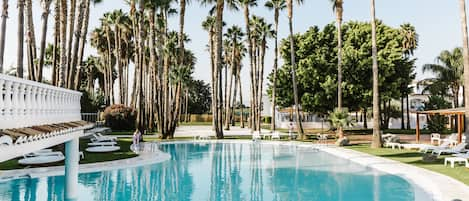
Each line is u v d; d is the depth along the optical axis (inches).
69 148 424.2
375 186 470.0
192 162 714.2
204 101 3998.5
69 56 819.4
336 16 1133.1
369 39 1464.1
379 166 585.0
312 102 1457.9
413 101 2172.7
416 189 442.9
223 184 507.2
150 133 1473.9
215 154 845.8
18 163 569.0
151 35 1278.3
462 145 703.1
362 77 1417.3
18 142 203.3
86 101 1573.6
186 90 2856.8
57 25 831.1
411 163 610.2
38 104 281.4
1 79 198.7
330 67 1446.9
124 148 864.3
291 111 1934.1
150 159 687.7
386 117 1831.9
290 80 1501.0
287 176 559.2
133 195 441.4
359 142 1048.8
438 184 423.2
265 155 820.6
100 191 459.8
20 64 738.8
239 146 1019.9
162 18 1295.5
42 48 794.2
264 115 2898.6
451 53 1684.3
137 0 1194.6
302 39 1549.0
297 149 935.0
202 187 487.5
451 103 1750.7
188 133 1529.3
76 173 427.5
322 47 1501.0
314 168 624.4
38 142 255.0
